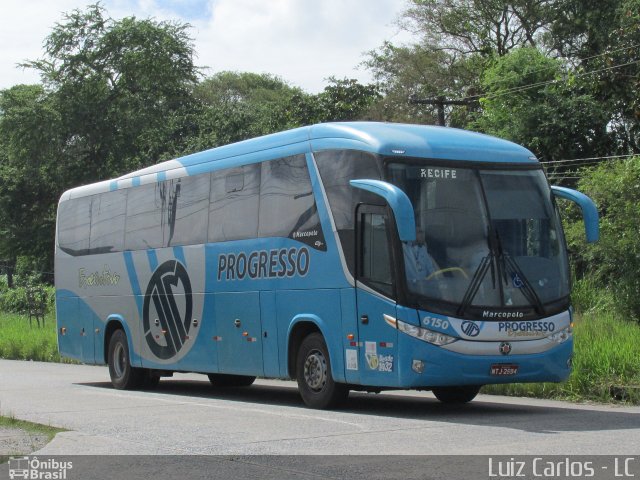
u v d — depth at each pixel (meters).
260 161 14.43
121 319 18.06
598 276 26.80
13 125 54.81
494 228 11.93
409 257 11.53
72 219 20.09
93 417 12.28
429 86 55.50
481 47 52.94
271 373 13.93
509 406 13.39
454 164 12.05
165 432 10.62
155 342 17.06
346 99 44.31
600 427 10.59
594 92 35.16
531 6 48.34
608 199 27.45
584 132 35.44
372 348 11.84
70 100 55.72
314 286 12.92
